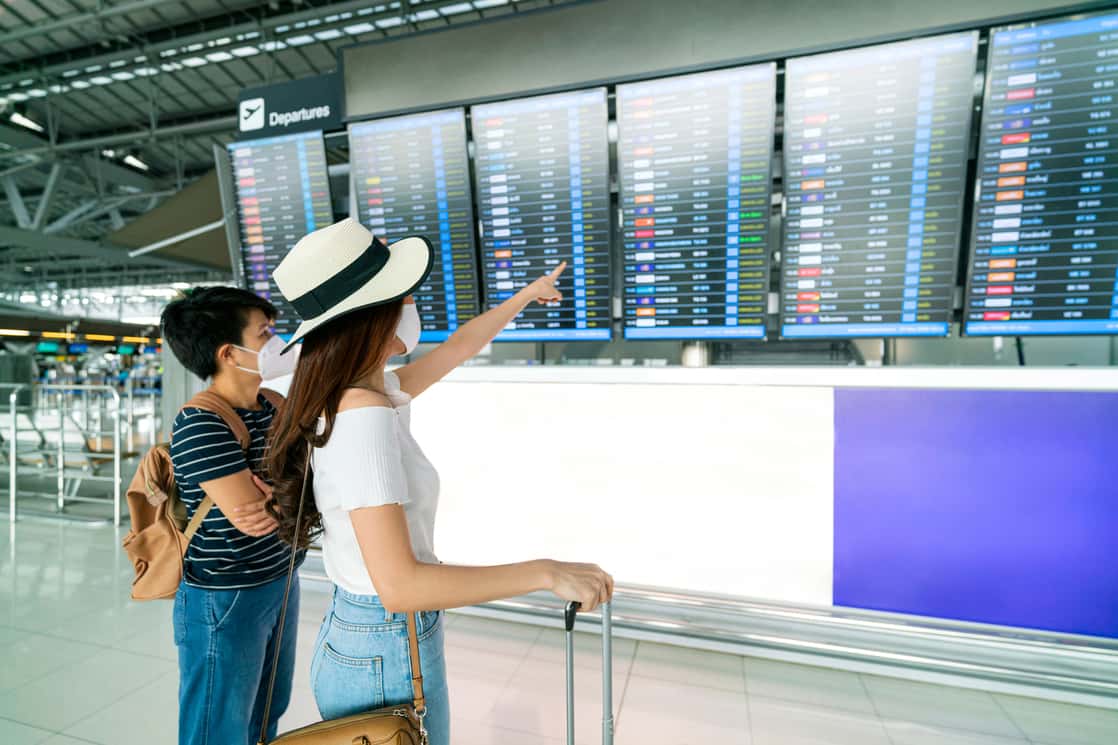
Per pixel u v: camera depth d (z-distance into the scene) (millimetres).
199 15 7012
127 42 7578
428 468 899
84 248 12109
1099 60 1799
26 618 2652
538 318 2586
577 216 2443
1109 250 1894
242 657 1155
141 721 1927
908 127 2004
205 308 1173
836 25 2006
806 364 2582
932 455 2043
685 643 2330
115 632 2525
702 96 2195
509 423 2576
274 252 3008
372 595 843
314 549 2941
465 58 2469
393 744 755
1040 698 1979
